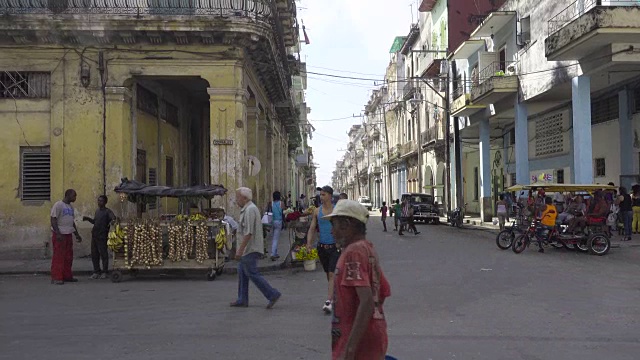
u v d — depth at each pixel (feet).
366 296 10.44
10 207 50.39
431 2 134.00
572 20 61.36
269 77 72.43
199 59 52.06
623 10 52.60
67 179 50.55
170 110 66.54
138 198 43.68
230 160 52.08
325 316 26.55
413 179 174.50
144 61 51.44
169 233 38.93
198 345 21.24
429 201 110.11
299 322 25.22
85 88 50.90
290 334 22.90
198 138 80.33
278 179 111.14
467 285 34.83
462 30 115.24
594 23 52.95
